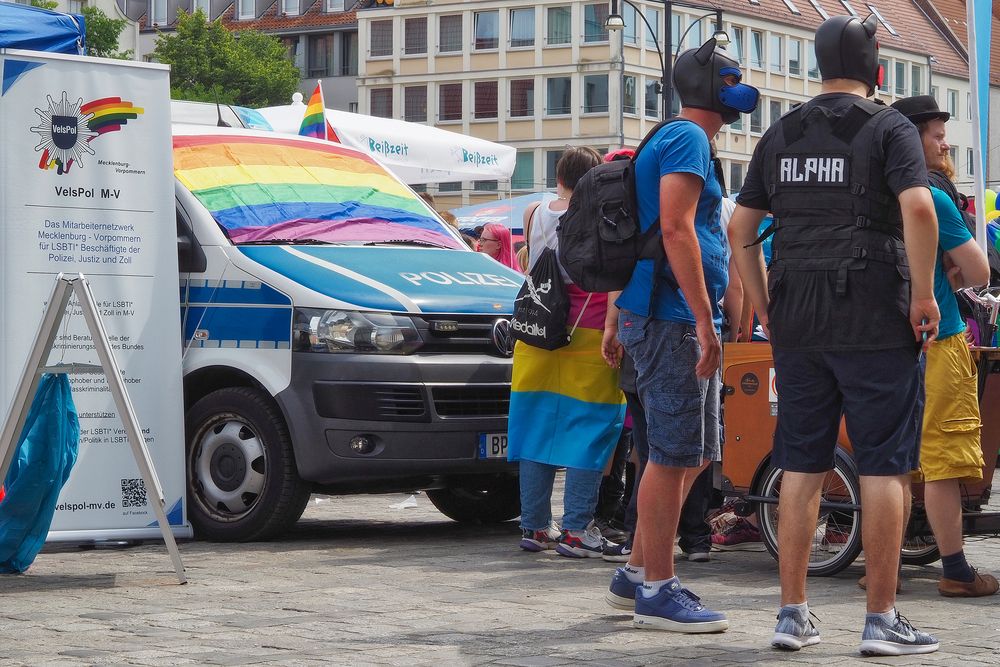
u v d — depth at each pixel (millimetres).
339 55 137375
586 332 11203
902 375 7344
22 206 10578
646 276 7844
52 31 11156
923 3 144125
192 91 108312
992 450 10133
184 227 12406
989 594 9375
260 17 141250
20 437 9750
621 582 8422
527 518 11422
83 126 10828
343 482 11766
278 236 12539
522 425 11438
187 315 12211
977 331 13039
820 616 8500
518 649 7391
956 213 9227
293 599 8969
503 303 12414
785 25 130875
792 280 7516
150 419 11039
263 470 11859
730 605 8891
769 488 10516
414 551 11406
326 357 11633
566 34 124625
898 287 7359
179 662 7059
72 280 9422
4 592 9281
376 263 12430
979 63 17281
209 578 9859
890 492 7332
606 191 7895
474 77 128500
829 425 7539
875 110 7434
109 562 10641
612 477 12289
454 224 18766
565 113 124750
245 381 12258
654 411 7891
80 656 7203
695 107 7992
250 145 13594
